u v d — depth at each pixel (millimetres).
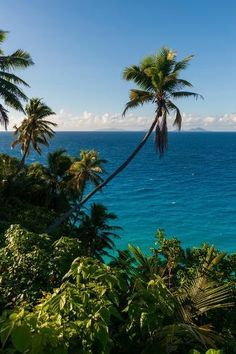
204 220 66125
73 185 40406
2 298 7844
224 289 8039
